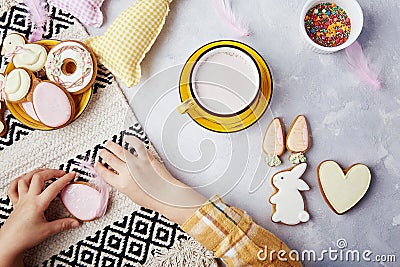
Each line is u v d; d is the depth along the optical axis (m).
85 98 1.17
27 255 1.19
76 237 1.19
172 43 1.19
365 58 1.18
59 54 1.15
